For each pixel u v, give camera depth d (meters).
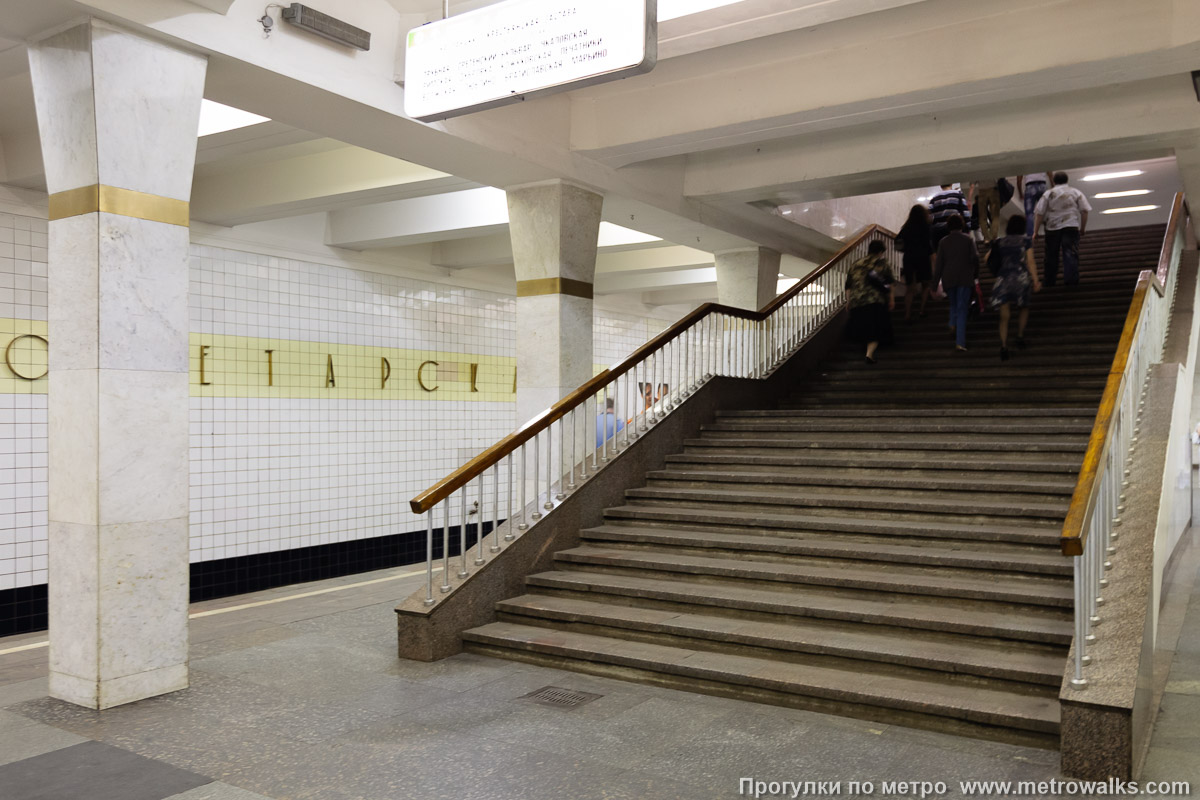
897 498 5.85
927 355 8.88
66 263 4.10
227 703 4.27
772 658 4.59
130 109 4.04
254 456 8.18
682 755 3.61
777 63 5.82
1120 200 15.49
